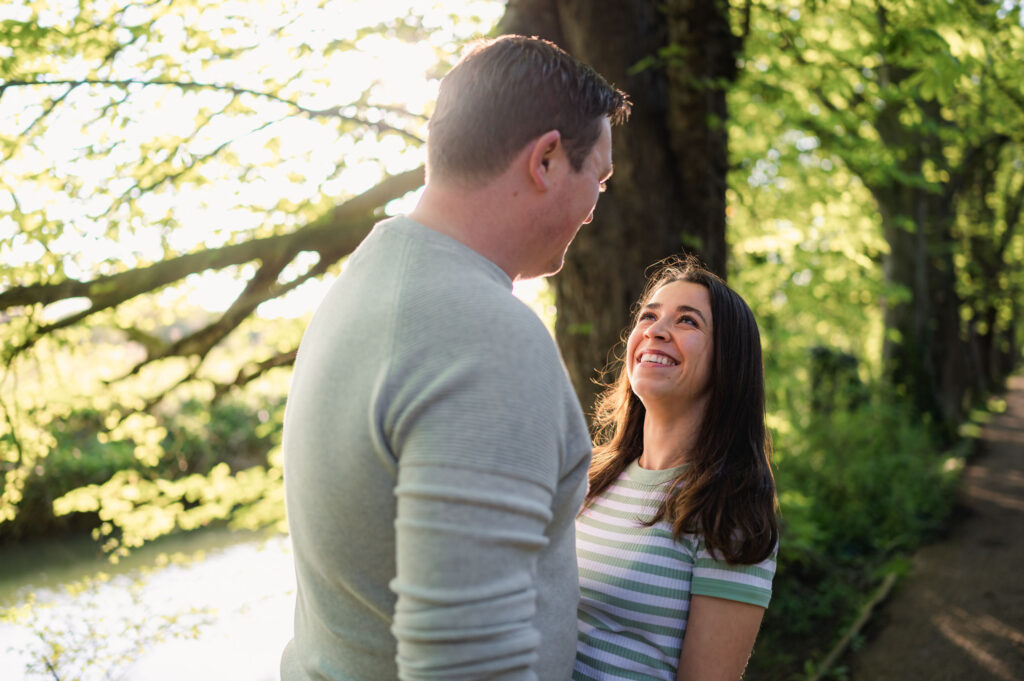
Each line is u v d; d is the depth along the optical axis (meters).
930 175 13.27
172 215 5.02
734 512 1.63
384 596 1.08
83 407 5.09
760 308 7.99
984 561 7.24
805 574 6.42
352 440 1.03
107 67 4.62
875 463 9.41
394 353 1.01
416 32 5.23
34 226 4.35
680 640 1.66
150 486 5.13
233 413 11.83
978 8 5.74
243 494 5.39
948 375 15.98
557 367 1.06
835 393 11.36
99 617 3.96
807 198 9.16
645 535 1.73
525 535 0.98
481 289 1.05
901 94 5.96
